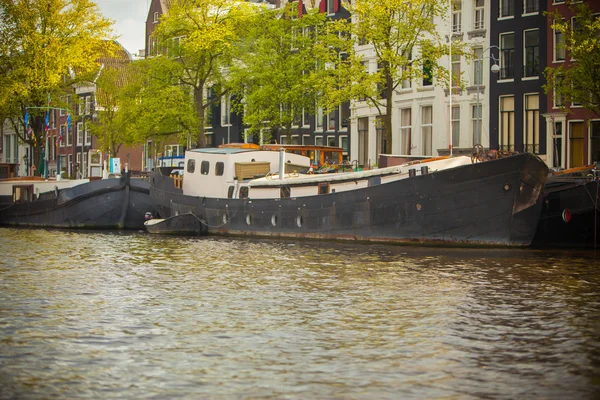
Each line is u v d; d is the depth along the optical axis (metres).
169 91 54.12
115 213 45.12
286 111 52.31
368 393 12.44
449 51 41.41
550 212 31.09
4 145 103.62
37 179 52.31
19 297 20.23
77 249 32.31
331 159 43.38
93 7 57.19
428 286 21.44
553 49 43.50
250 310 18.41
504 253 28.22
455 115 48.78
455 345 15.12
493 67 39.41
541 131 44.41
